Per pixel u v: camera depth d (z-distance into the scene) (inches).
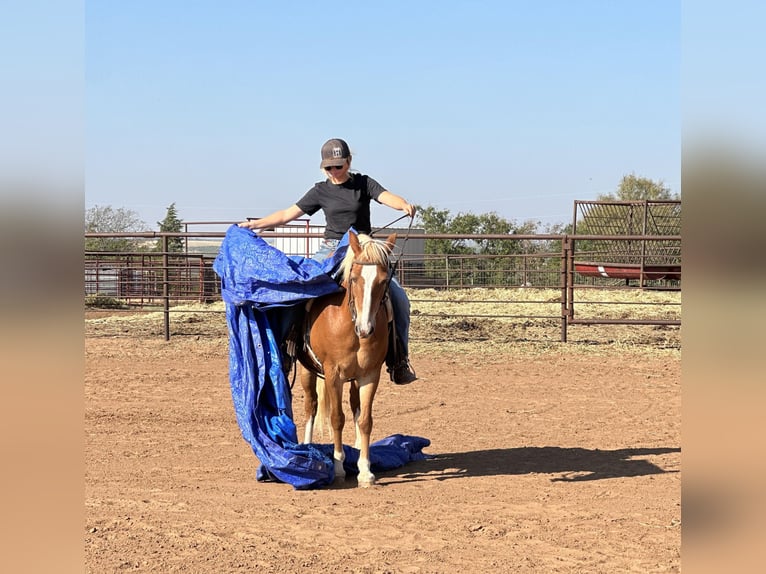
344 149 248.2
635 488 236.5
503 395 407.5
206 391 417.7
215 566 164.2
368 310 218.4
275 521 199.8
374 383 242.7
